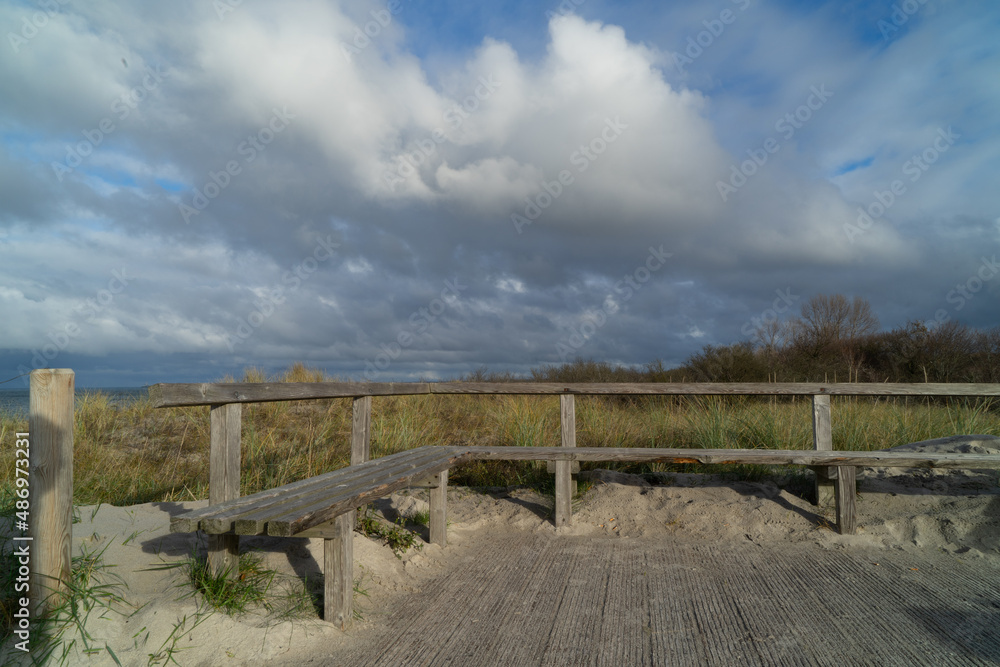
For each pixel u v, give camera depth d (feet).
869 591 11.53
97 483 17.47
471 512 17.46
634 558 13.79
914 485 17.02
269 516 8.27
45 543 8.21
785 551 14.08
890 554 13.71
